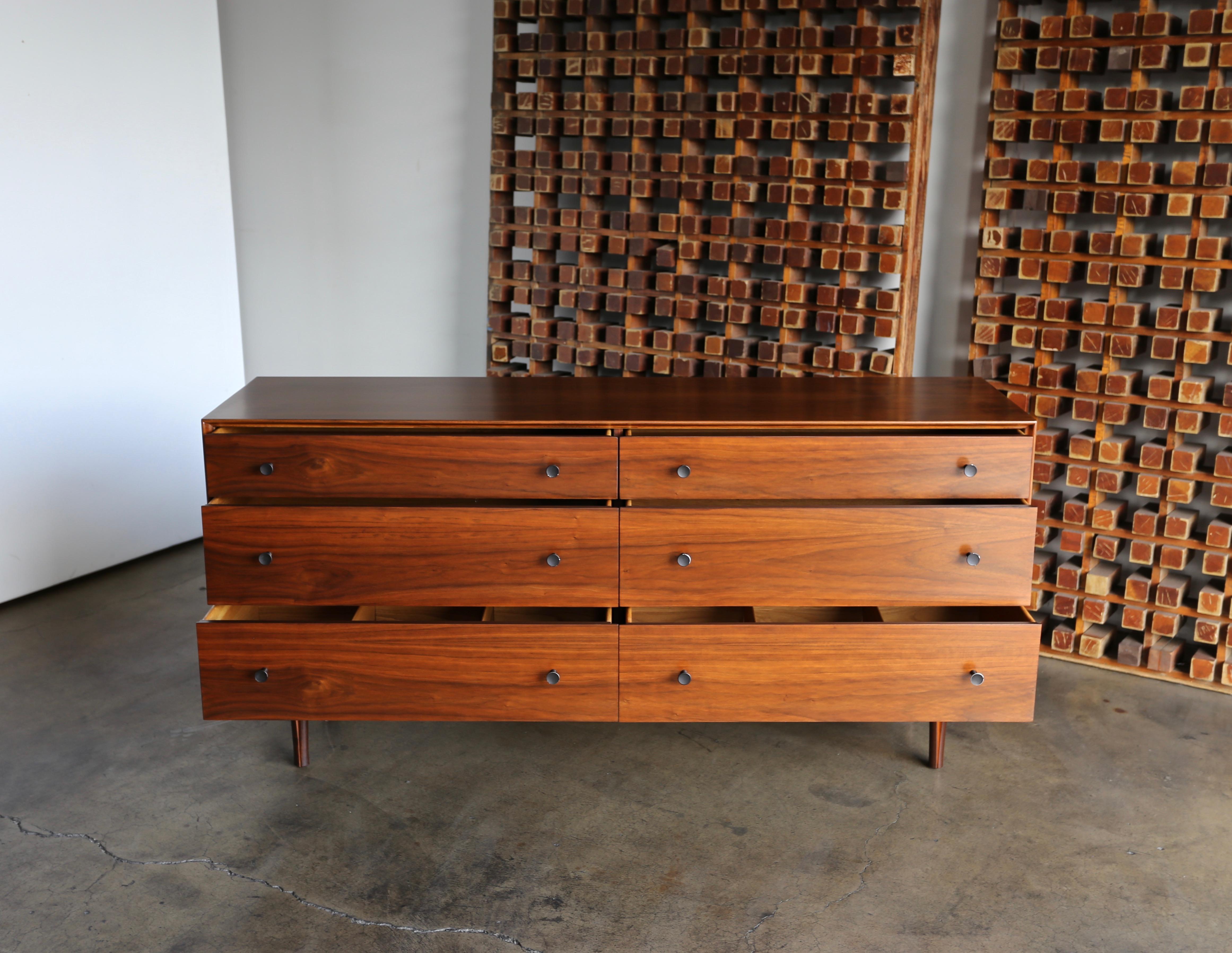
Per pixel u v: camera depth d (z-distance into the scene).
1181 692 2.68
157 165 3.43
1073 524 2.76
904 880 1.93
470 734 2.50
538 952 1.75
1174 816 2.13
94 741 2.45
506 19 3.19
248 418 2.08
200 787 2.26
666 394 2.36
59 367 3.23
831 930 1.80
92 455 3.36
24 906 1.87
